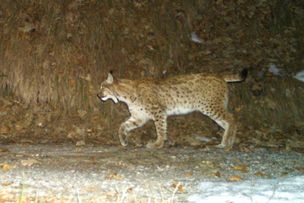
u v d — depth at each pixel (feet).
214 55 45.88
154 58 45.39
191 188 25.40
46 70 43.55
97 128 40.34
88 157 31.83
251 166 30.73
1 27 45.70
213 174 28.63
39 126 39.99
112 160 31.17
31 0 47.34
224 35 47.39
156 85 37.40
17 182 25.95
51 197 23.50
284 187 25.53
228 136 36.91
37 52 44.39
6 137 37.76
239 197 23.50
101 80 43.83
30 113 41.24
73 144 36.52
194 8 48.52
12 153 32.55
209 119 41.22
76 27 46.19
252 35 47.34
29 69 43.47
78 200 22.43
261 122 41.91
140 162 30.94
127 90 37.27
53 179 26.68
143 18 47.55
